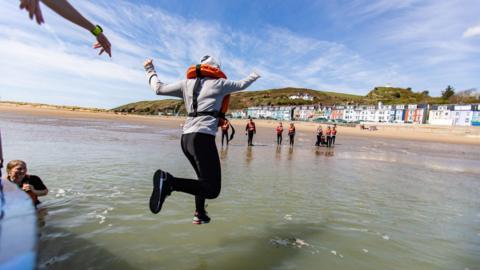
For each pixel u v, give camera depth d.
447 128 58.38
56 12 2.22
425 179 8.89
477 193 7.16
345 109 100.25
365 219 4.71
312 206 5.28
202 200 3.37
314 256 3.30
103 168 7.70
